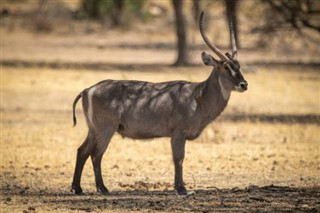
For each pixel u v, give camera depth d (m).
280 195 41.16
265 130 70.81
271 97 99.56
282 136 67.69
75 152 57.84
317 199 40.03
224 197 40.53
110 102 42.16
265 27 99.06
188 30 178.88
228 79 41.97
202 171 50.91
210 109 42.34
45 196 41.41
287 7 93.00
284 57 148.50
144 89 42.53
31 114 80.06
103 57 148.25
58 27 195.25
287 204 38.44
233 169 51.81
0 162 52.78
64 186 45.00
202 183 46.41
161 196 41.22
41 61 137.38
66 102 91.25
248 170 51.41
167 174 49.81
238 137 66.62
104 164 52.91
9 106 86.50
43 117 77.94
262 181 47.25
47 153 56.84
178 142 41.88
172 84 42.69
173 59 146.62
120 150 58.81
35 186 44.91
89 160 54.06
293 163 54.44
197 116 42.09
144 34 191.38
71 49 162.38
